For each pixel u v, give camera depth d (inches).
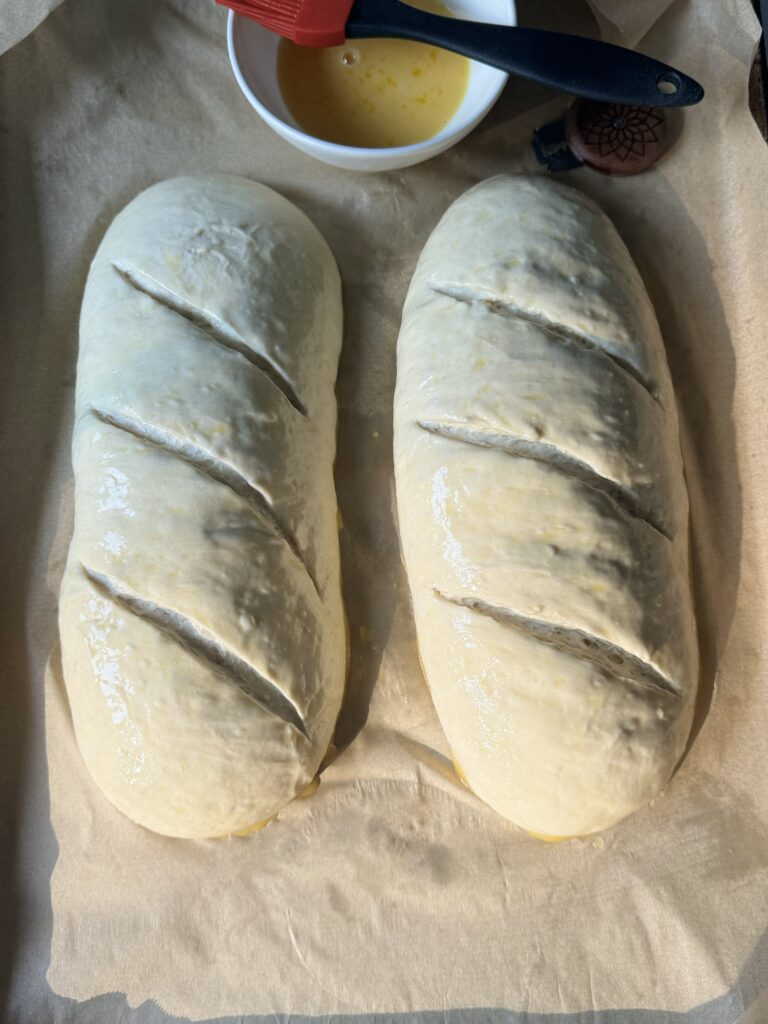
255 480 13.3
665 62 15.7
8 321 16.3
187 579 12.7
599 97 13.8
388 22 14.0
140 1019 13.7
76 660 13.2
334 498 15.1
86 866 14.3
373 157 14.7
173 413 13.2
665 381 14.1
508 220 14.0
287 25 14.2
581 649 12.5
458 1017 13.4
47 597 15.3
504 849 14.1
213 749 12.6
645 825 13.9
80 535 13.4
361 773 14.6
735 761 13.9
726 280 15.4
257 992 13.7
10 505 15.6
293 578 13.5
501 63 13.8
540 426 12.6
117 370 13.7
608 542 12.3
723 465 14.9
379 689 14.9
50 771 14.6
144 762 12.7
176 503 13.0
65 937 14.1
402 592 15.4
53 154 16.7
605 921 13.6
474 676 12.6
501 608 12.6
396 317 16.4
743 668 14.2
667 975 13.2
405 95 15.4
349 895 14.0
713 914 13.3
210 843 14.4
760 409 14.6
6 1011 13.9
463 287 13.9
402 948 13.7
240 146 17.0
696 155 15.8
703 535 14.8
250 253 14.4
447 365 13.4
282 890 14.1
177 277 14.1
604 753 12.2
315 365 15.0
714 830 13.8
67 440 15.9
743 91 15.1
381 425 16.1
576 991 13.4
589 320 13.3
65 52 16.6
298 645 13.3
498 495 12.6
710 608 14.6
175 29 17.0
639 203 16.1
